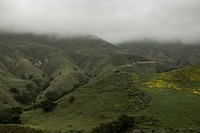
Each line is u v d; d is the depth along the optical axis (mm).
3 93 143500
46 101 68000
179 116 47125
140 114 49688
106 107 58375
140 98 57938
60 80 185000
